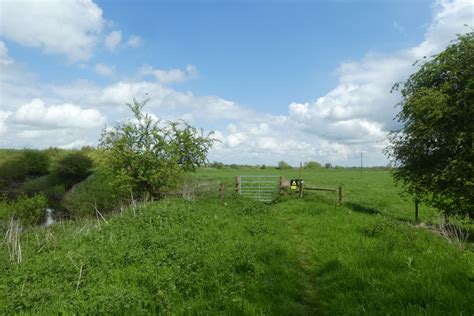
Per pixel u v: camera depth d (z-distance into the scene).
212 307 6.09
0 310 6.49
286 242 11.17
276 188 26.81
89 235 11.86
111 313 5.88
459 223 15.73
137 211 15.86
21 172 52.44
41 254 10.24
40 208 29.20
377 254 9.21
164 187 23.69
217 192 25.70
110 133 22.27
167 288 6.84
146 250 9.62
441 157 15.21
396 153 17.16
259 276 7.67
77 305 6.37
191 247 9.70
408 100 15.92
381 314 5.66
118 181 21.41
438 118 14.30
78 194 33.72
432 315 5.48
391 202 25.03
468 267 8.05
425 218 18.03
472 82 13.82
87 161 50.09
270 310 6.00
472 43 14.30
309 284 7.87
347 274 7.77
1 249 11.00
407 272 7.77
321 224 14.52
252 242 10.68
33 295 6.91
